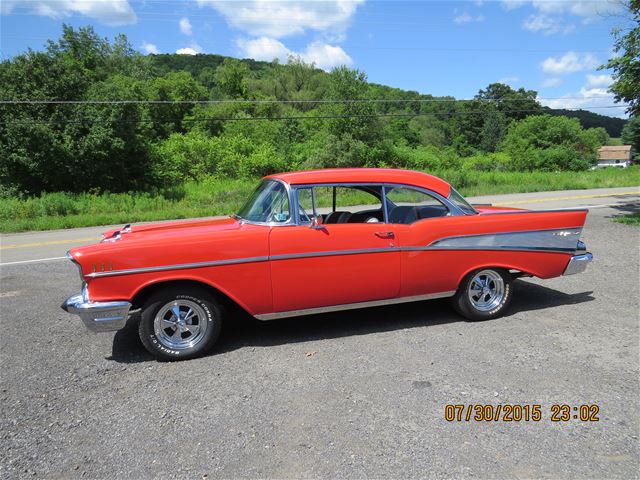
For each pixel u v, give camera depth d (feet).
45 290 22.88
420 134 275.39
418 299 15.64
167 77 197.36
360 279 14.66
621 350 13.33
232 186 93.61
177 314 13.56
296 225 14.23
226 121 188.75
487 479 8.09
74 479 8.45
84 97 81.92
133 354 14.34
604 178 101.76
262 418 10.30
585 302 17.93
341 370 12.54
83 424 10.35
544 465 8.45
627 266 23.36
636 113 39.06
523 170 161.17
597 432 9.45
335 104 135.64
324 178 14.89
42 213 64.18
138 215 63.05
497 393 11.06
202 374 12.65
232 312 17.81
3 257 33.81
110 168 86.38
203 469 8.61
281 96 233.55
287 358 13.47
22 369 13.44
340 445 9.20
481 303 16.21
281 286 14.01
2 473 8.66
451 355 13.28
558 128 210.59
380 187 15.34
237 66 233.55
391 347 13.99
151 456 9.07
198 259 13.21
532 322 15.87
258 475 8.38
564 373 12.00
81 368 13.38
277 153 131.44
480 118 298.76
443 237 15.28
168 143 117.29
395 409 10.48
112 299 12.84
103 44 180.14
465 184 92.43
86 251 12.78
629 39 35.60
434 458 8.71
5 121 73.97
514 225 16.01
